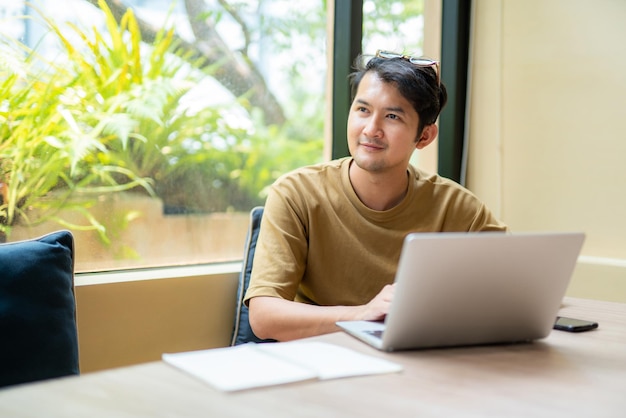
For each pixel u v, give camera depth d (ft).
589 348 4.31
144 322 6.33
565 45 8.51
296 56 8.90
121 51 7.13
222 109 8.16
